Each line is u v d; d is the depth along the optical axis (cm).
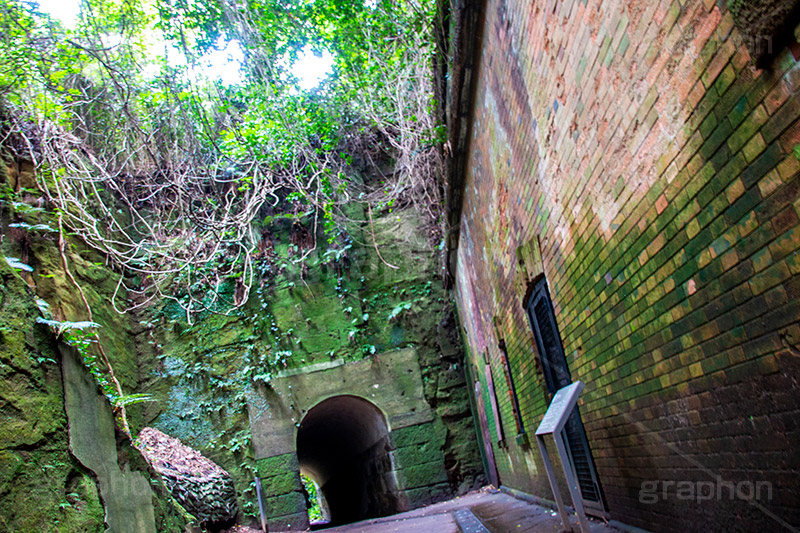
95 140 1117
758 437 237
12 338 301
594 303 406
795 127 178
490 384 998
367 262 1459
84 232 1194
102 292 1259
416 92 991
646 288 315
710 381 267
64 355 348
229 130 1195
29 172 1042
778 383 216
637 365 351
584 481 534
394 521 1060
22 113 936
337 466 2178
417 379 1375
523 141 503
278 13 1162
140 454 434
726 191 222
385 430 1374
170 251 1211
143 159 1141
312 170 1306
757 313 220
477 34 589
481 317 999
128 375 1278
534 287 586
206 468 1179
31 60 845
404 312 1428
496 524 662
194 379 1334
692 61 225
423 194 1375
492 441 1138
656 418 338
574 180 391
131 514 375
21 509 265
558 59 372
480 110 663
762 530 244
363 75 1229
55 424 314
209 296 1383
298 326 1390
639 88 273
